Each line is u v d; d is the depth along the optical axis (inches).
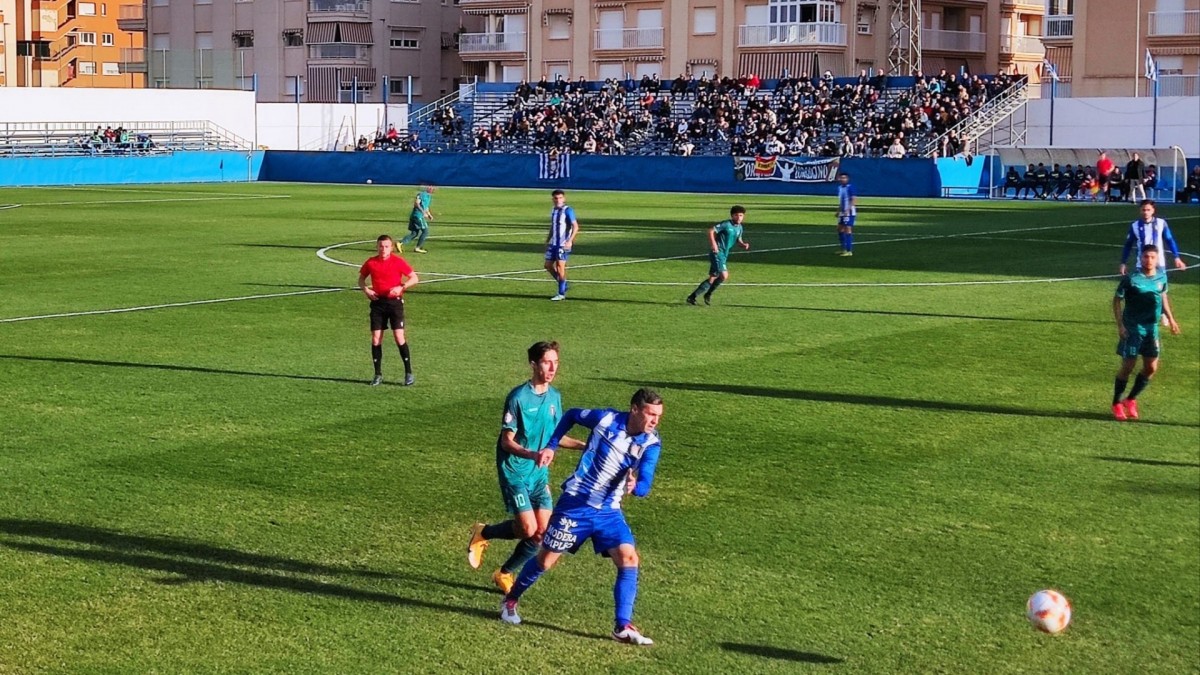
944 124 2797.7
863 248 1501.0
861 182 2640.3
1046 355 824.9
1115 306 661.9
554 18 3769.7
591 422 377.1
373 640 374.3
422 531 468.8
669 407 663.1
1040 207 2246.6
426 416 639.8
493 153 2970.0
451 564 437.1
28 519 473.7
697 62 3570.4
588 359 789.9
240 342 836.6
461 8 3932.1
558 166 2906.0
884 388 718.5
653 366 769.6
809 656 369.7
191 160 3056.1
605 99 3260.3
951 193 2591.0
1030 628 392.2
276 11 3986.2
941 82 3011.8
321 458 560.4
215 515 481.7
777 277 1208.8
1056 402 697.0
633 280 1176.2
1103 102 2716.5
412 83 4005.9
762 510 497.7
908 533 475.2
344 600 403.5
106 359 775.1
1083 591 423.5
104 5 4702.3
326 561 437.1
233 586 412.8
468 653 367.2
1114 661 371.2
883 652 373.1
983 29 3676.2
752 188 2751.0
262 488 515.8
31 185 2733.8
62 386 698.8
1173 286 1202.0
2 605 393.1
